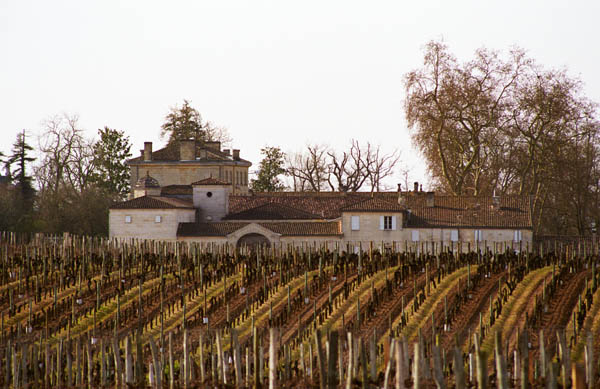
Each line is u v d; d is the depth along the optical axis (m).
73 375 46.81
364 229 114.06
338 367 44.94
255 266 80.56
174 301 66.31
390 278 73.69
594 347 50.44
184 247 93.88
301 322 59.25
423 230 114.06
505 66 116.19
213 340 53.66
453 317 59.34
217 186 122.88
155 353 43.03
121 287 70.81
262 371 42.62
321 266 72.81
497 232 113.56
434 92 116.81
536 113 114.50
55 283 72.25
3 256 79.94
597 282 68.00
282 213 122.06
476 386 41.16
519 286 69.06
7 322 60.38
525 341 39.91
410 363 45.78
